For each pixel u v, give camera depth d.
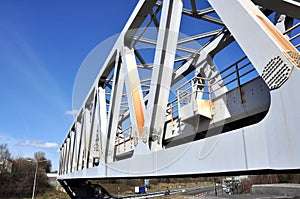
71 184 38.16
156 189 76.25
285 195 38.31
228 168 3.44
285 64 2.60
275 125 2.71
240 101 5.79
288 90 2.55
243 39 3.17
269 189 42.66
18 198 53.38
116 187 64.06
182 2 5.93
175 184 88.75
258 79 5.29
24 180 56.28
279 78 2.66
